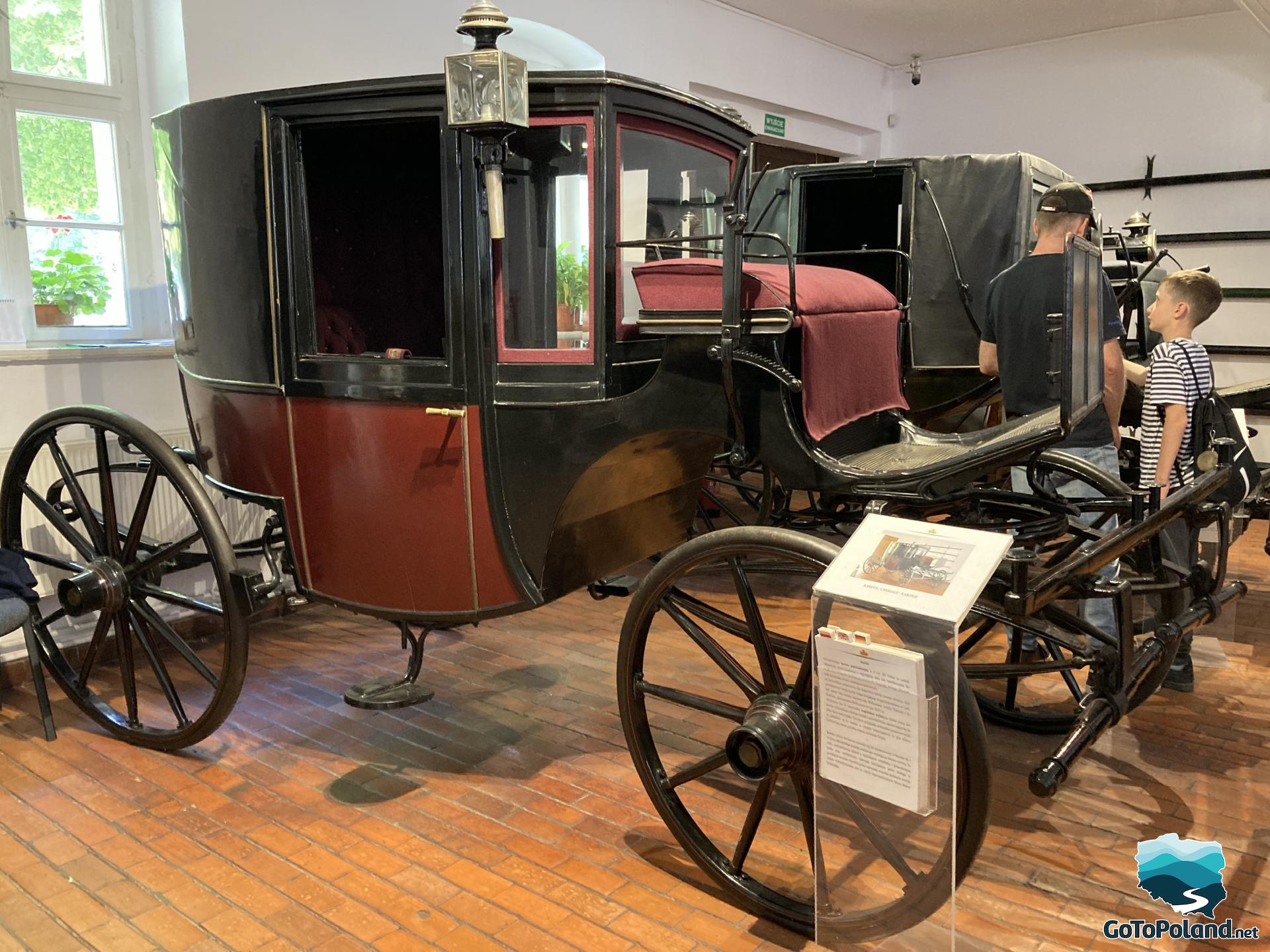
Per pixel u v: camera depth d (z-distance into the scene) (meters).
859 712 1.60
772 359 1.97
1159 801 2.35
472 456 2.25
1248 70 6.16
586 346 2.17
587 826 2.31
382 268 2.97
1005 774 2.50
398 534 2.37
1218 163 6.35
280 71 3.64
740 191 2.14
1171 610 2.10
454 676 3.23
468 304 2.19
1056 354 2.50
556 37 4.80
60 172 3.43
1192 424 2.88
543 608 3.94
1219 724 2.76
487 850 2.21
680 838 2.06
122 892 2.06
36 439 2.79
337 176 2.80
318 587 2.52
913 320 4.36
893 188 4.70
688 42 5.55
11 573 2.70
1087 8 6.05
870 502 1.96
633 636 2.03
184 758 2.67
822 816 1.70
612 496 2.42
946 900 1.58
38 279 3.40
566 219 2.14
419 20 4.04
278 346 2.40
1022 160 4.16
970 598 1.47
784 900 1.93
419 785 2.50
